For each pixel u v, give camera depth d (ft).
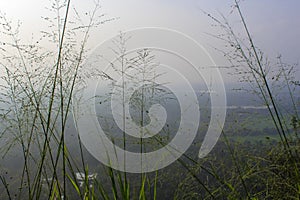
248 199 7.92
